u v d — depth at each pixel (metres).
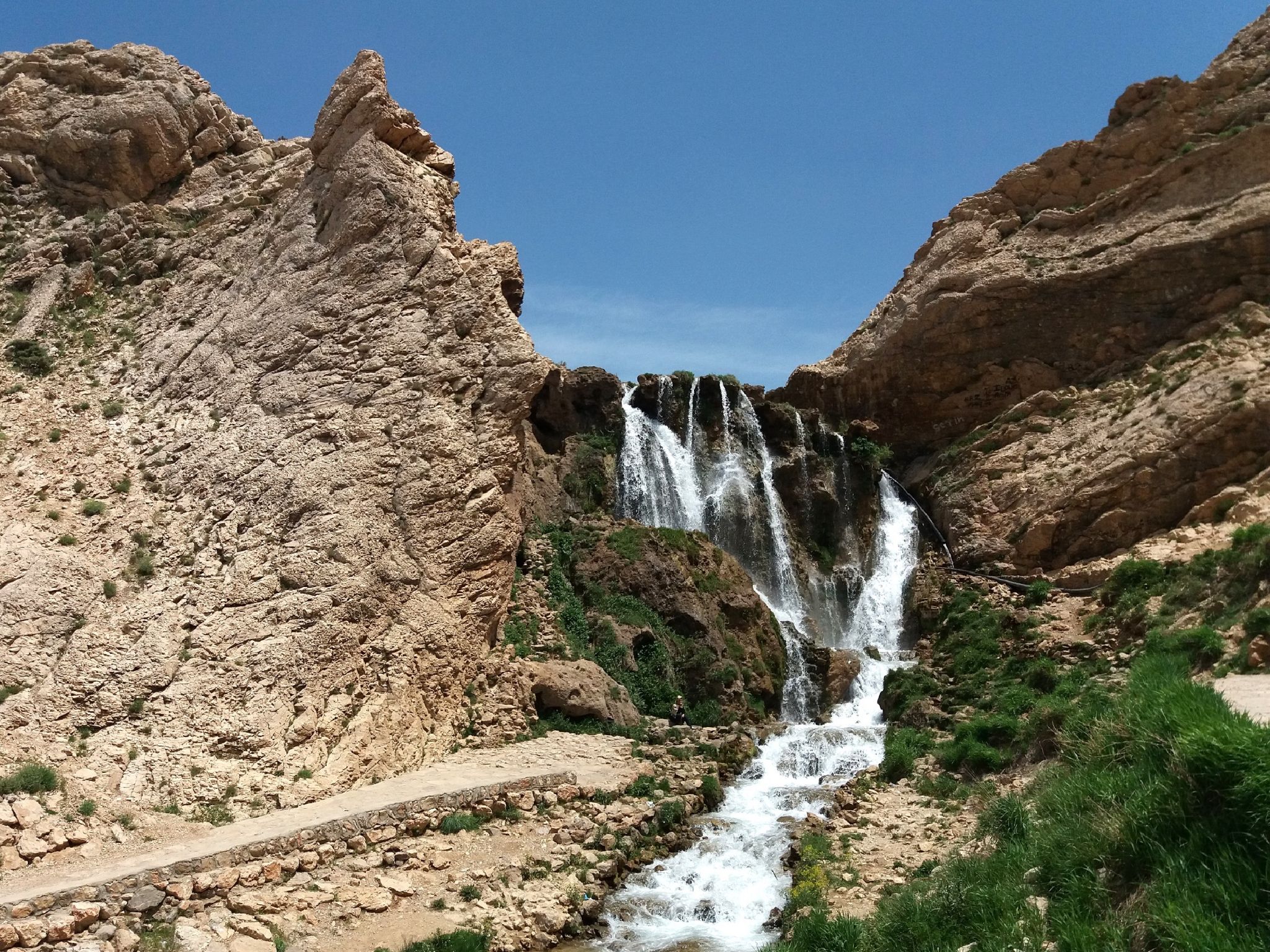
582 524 27.88
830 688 25.44
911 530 31.48
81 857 13.00
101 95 29.78
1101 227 33.38
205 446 22.00
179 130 29.20
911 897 11.31
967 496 30.30
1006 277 33.25
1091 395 30.59
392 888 13.44
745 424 33.41
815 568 31.16
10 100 29.41
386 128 25.48
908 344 34.97
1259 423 25.08
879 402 35.72
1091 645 21.56
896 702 23.12
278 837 13.47
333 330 23.22
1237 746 8.48
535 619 23.61
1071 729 13.64
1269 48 34.19
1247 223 29.83
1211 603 20.05
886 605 29.66
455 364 22.91
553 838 15.73
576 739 20.61
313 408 22.06
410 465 21.30
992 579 27.41
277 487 20.70
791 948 11.87
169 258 27.28
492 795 16.39
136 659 17.19
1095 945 8.41
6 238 27.75
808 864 14.85
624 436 31.72
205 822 14.55
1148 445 26.64
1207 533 23.55
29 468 20.86
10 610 17.19
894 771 18.89
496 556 21.86
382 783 17.23
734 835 16.66
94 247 27.72
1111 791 9.98
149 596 18.66
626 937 13.66
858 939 11.41
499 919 13.32
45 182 28.98
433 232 24.20
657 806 17.02
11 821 13.13
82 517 20.16
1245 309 28.88
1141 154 34.47
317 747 17.12
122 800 14.58
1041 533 27.14
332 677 18.17
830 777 19.48
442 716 19.77
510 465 22.62
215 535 20.11
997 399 33.44
